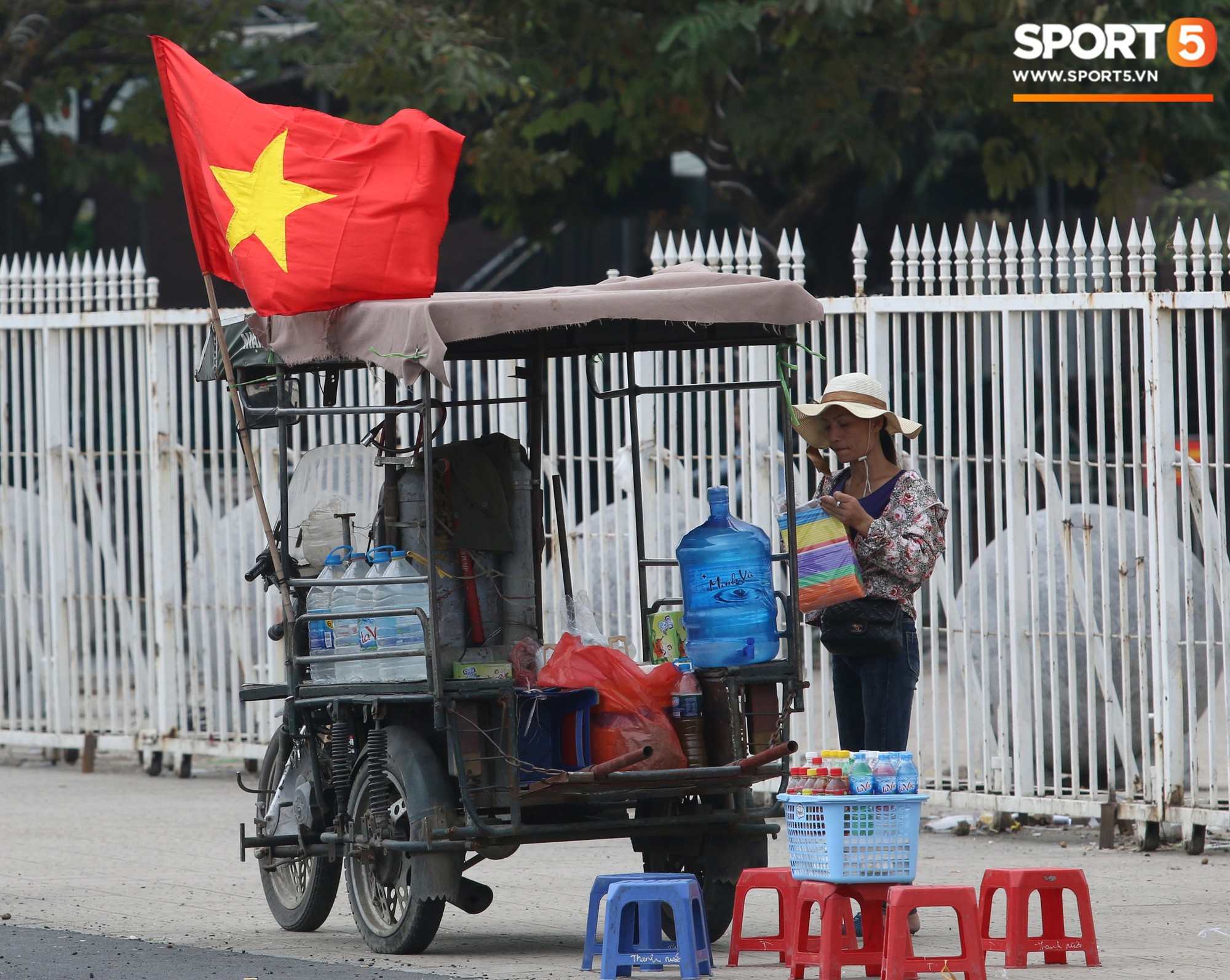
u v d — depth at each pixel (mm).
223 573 44656
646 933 23391
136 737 46281
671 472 38688
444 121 79188
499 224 85625
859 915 25531
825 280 75250
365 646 24875
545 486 39844
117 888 30859
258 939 26328
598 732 24625
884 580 25766
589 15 67625
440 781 24266
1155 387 33906
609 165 74000
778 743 25375
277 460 43625
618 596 39156
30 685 48375
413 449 26438
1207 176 72875
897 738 25938
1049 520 35188
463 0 71500
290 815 26906
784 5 62750
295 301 24406
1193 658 33875
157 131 82625
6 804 41562
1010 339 35594
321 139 25109
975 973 21734
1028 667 35969
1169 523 33969
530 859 34031
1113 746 34844
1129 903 28844
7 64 77500
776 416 38125
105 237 109062
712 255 37906
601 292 24531
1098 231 34594
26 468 48312
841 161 69125
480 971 23422
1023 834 36812
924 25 64188
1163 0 64500
